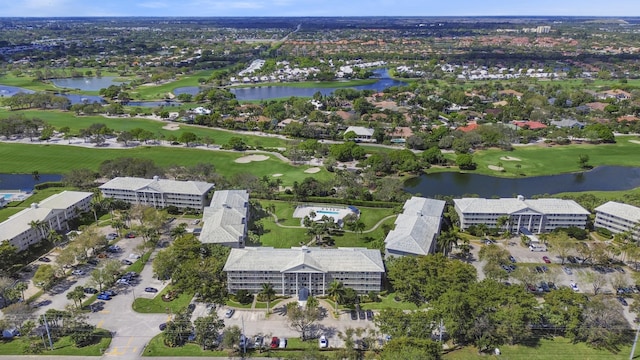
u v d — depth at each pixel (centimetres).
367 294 17775
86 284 17912
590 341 15312
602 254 19462
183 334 15512
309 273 17438
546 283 18462
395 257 19138
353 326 16062
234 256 18100
